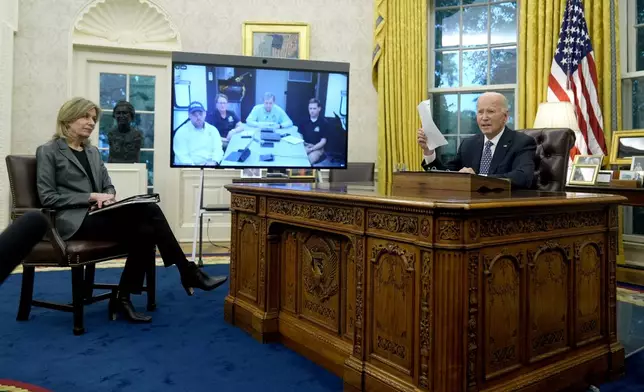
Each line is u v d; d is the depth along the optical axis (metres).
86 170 2.95
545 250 1.80
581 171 3.97
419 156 5.48
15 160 2.67
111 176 4.75
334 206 2.02
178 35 5.46
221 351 2.33
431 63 5.67
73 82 5.30
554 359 1.85
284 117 3.99
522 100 4.83
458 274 1.53
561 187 2.80
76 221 2.67
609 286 2.09
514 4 5.23
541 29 4.66
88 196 2.72
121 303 2.80
